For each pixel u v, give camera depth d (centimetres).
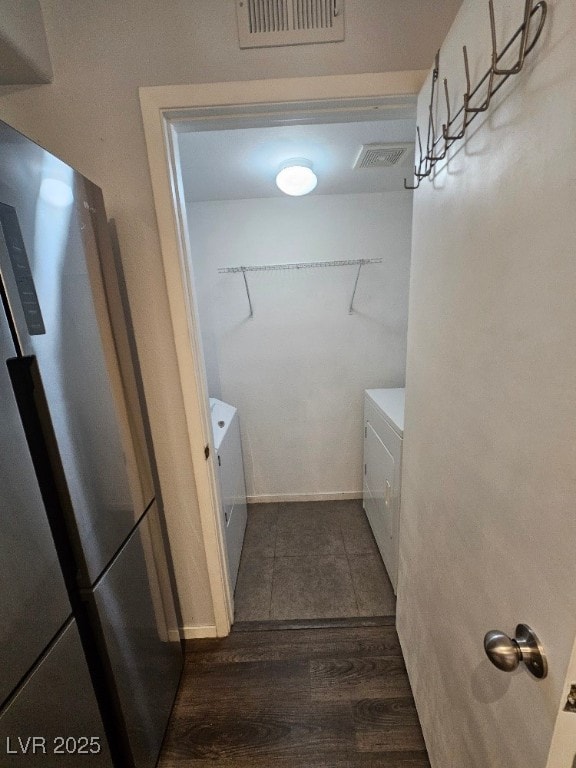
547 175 45
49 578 72
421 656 112
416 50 100
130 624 99
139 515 107
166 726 120
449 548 85
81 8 98
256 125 114
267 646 149
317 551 209
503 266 58
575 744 45
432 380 94
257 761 111
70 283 80
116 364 98
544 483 48
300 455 260
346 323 236
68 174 80
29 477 67
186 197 209
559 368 44
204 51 100
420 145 99
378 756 111
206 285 231
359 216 219
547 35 44
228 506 180
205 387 135
